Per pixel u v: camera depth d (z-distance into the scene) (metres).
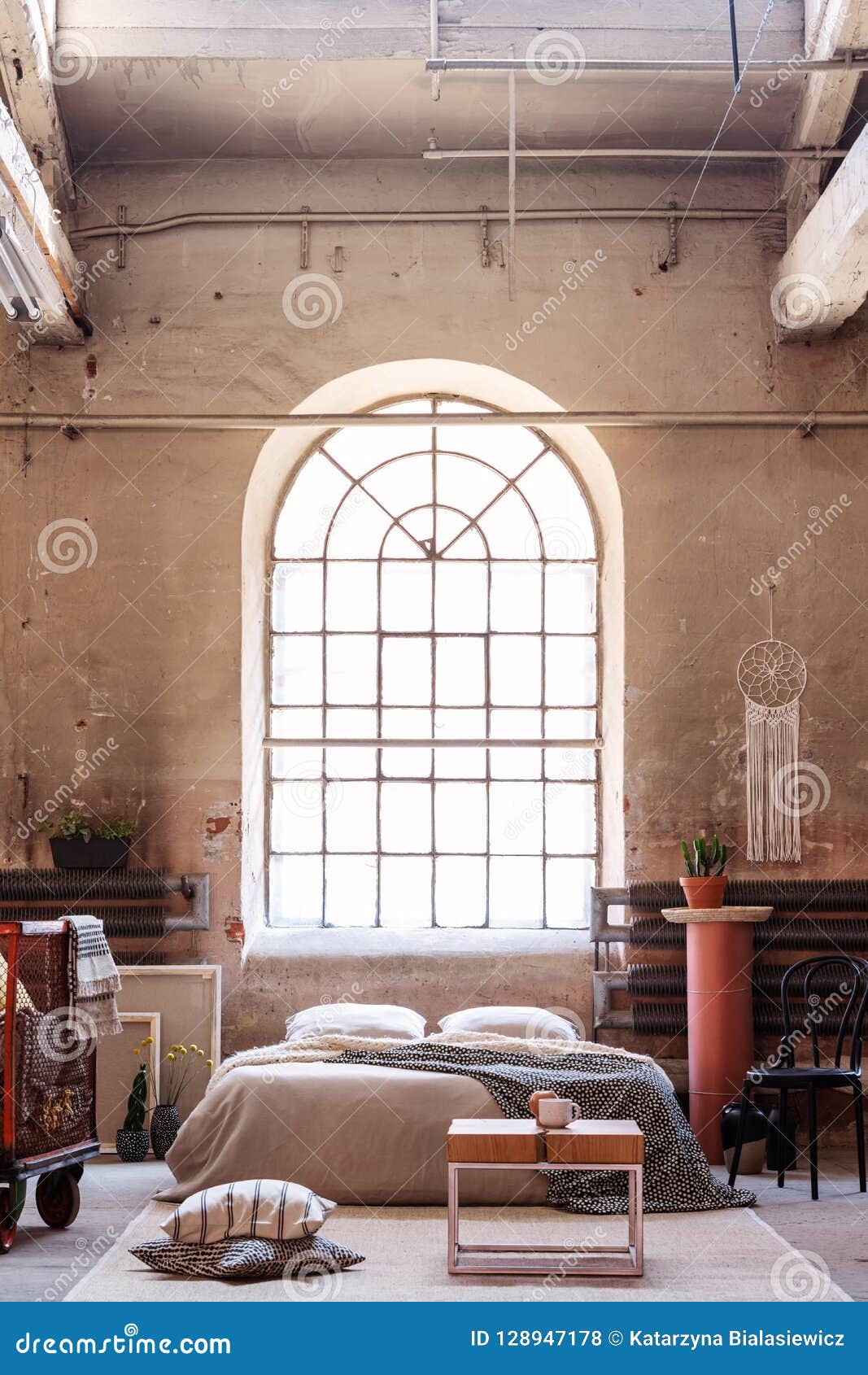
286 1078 5.54
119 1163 6.56
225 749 7.45
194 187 7.75
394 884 7.91
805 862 7.34
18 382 7.61
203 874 7.31
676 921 7.02
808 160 7.44
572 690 8.04
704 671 7.46
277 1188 4.44
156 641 7.50
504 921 7.88
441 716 8.03
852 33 6.61
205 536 7.55
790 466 7.56
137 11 7.04
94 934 5.33
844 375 7.60
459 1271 4.25
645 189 7.75
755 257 7.69
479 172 7.77
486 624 8.08
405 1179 5.34
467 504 8.16
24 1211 5.44
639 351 7.64
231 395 7.62
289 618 8.09
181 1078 6.95
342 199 7.76
